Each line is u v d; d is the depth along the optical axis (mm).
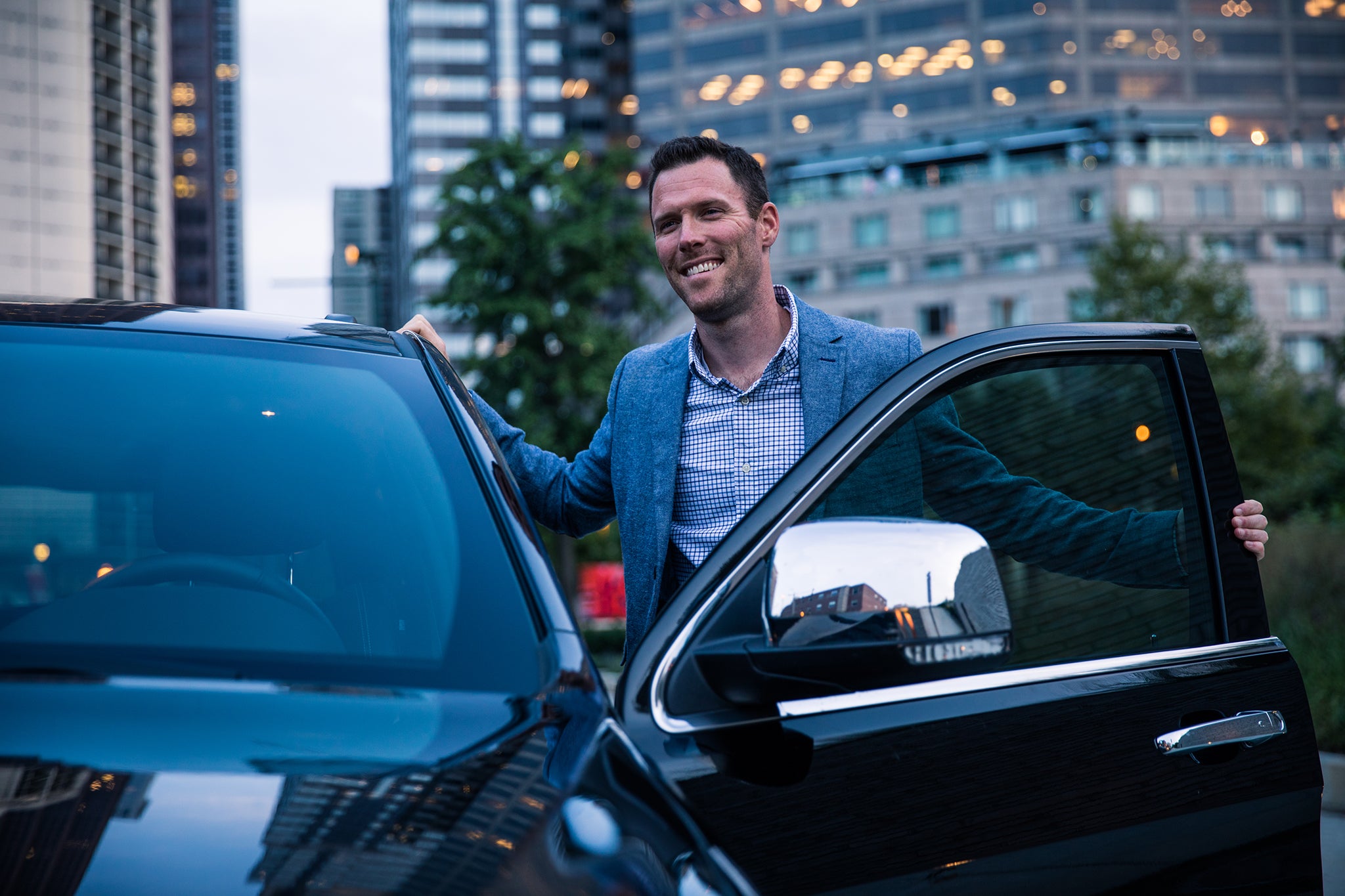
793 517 1703
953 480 1878
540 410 26266
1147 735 1891
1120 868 1816
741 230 2451
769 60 90250
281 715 1201
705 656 1546
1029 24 84750
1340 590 10633
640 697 1545
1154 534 2037
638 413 2467
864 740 1656
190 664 1305
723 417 2434
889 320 67250
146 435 1655
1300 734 2059
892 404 1836
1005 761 1751
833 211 68938
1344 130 85375
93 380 1715
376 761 1146
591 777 1195
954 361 1904
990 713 1771
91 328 1813
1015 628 1863
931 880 1649
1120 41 84938
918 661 1410
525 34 124125
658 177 2516
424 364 1936
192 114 137000
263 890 953
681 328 48688
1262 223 66250
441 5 123188
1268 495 27828
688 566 2422
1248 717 1994
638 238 27359
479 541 1572
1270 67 85625
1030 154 68125
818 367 2432
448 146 121625
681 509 2447
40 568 1472
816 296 69000
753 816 1531
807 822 1570
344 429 1725
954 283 66438
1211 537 2088
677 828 1185
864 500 1767
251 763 1108
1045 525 1934
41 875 938
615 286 27625
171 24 137750
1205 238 33594
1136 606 1993
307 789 1081
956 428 1901
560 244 26156
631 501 2426
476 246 26422
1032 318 65062
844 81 88500
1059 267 64938
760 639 1579
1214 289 32156
